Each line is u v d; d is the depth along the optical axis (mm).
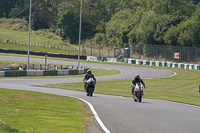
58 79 121250
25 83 98875
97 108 41375
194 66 189250
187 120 33938
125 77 138625
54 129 25797
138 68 195250
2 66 172125
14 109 36281
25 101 45906
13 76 126250
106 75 148000
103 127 28156
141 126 29406
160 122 31938
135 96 53656
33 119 29969
